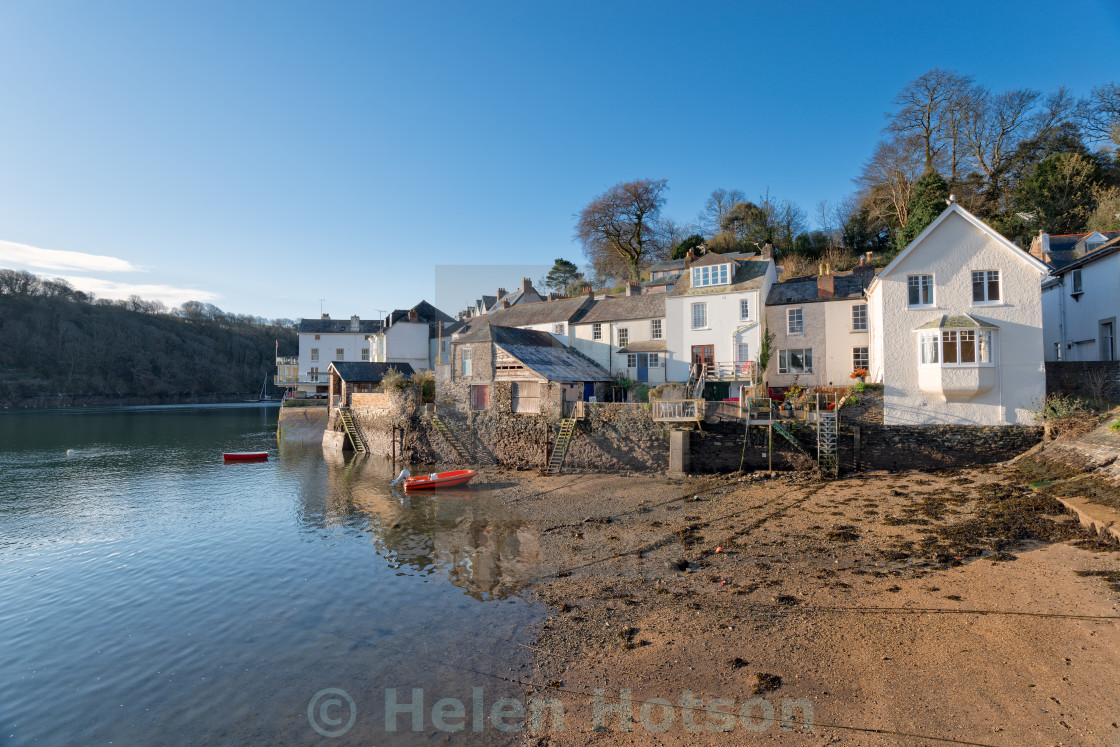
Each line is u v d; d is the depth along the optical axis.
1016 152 46.50
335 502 25.69
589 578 14.38
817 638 10.54
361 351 69.56
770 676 9.34
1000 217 44.12
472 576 15.06
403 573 15.76
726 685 9.19
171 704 9.85
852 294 31.34
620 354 37.62
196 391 125.12
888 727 7.86
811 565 14.34
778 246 56.72
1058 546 13.91
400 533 19.95
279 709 9.46
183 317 143.00
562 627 11.73
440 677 10.09
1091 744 7.22
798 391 28.31
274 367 142.75
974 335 22.61
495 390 30.98
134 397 115.38
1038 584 11.93
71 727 9.35
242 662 11.16
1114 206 37.12
